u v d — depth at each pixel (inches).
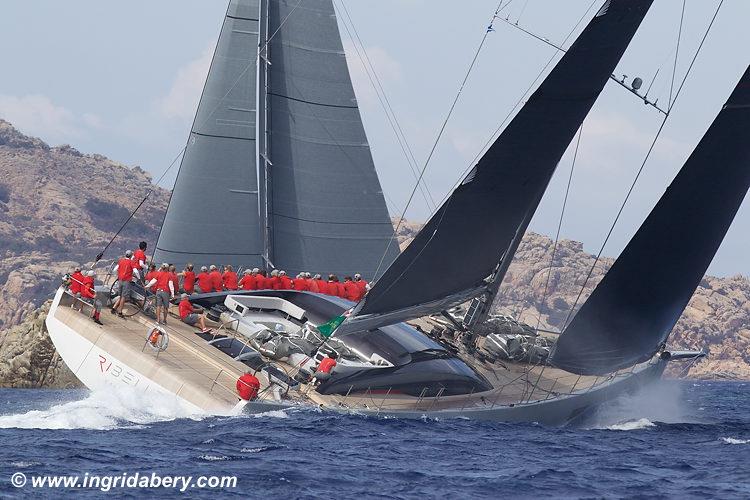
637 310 4097.0
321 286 4808.1
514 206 3809.1
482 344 4532.5
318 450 3006.9
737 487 2728.8
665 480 2824.8
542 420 3909.9
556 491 2635.3
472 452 3137.3
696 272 4141.2
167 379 3479.3
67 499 2351.1
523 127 3690.9
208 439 3080.7
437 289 3850.9
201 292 4453.7
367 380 3710.6
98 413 3430.1
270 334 3922.2
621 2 3683.6
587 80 3742.6
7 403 5029.5
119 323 3882.9
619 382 4269.2
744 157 4023.1
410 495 2514.8
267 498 2426.2
